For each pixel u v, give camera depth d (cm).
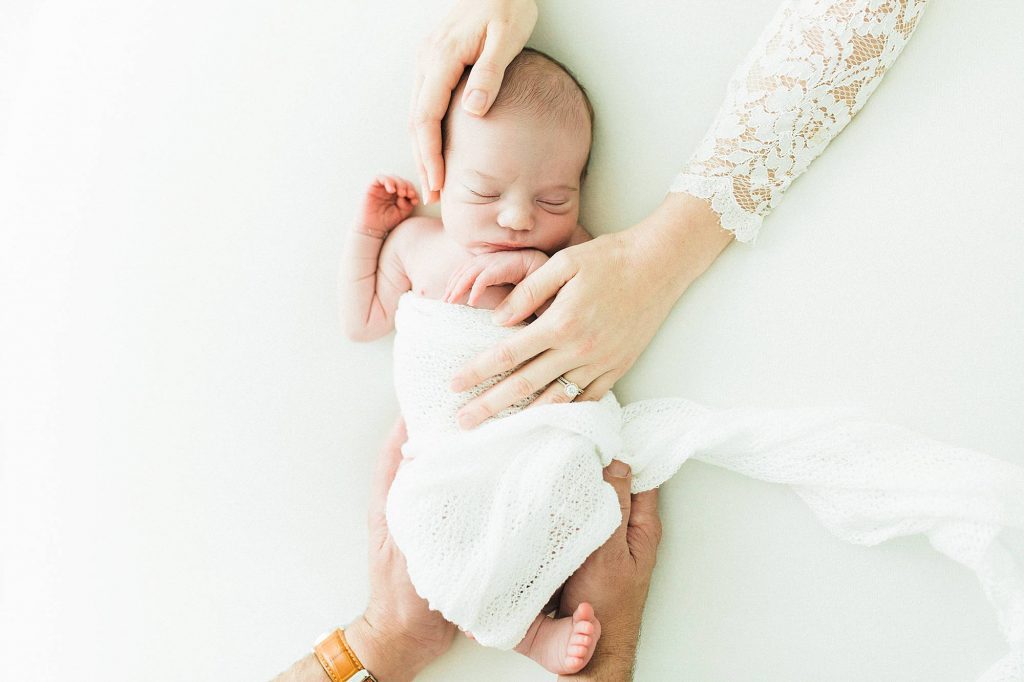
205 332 121
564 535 100
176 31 117
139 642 122
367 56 115
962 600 103
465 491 102
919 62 102
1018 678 97
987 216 100
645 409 112
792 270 107
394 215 115
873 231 104
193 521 122
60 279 121
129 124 119
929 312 103
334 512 122
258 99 117
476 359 103
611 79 111
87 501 122
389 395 122
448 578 100
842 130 104
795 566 109
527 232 107
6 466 123
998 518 97
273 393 121
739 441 106
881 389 105
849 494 104
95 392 121
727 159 103
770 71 100
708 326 110
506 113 101
